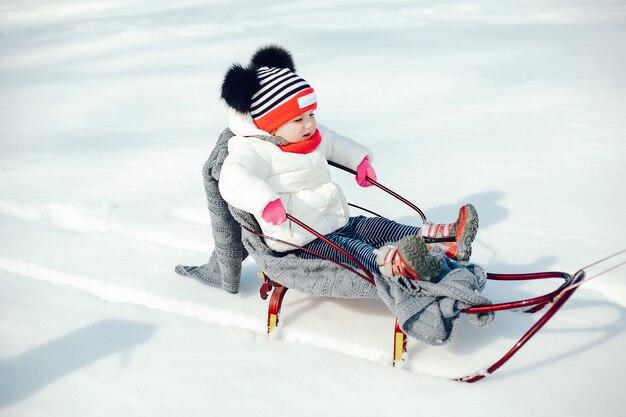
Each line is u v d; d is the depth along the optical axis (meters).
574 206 3.69
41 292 3.00
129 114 5.95
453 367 2.38
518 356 2.42
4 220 3.85
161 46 9.02
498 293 2.85
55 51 9.05
